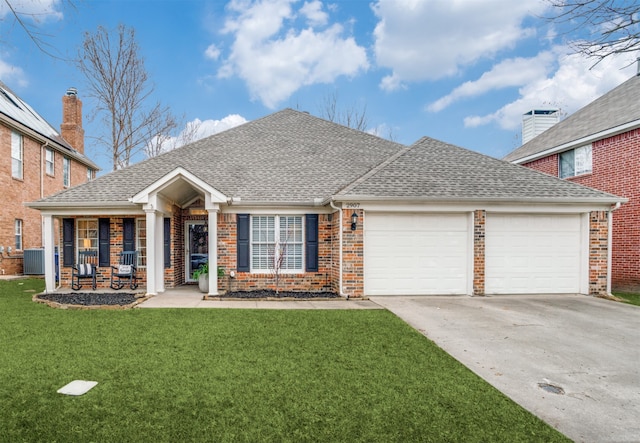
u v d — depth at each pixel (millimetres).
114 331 6910
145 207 10961
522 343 6555
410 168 12062
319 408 4066
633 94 16094
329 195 12070
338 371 5102
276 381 4742
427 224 11203
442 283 11234
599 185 15211
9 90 20797
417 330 7277
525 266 11398
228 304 9695
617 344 6543
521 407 4207
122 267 12008
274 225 12047
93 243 12859
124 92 23109
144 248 12852
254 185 12500
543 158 18562
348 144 15359
